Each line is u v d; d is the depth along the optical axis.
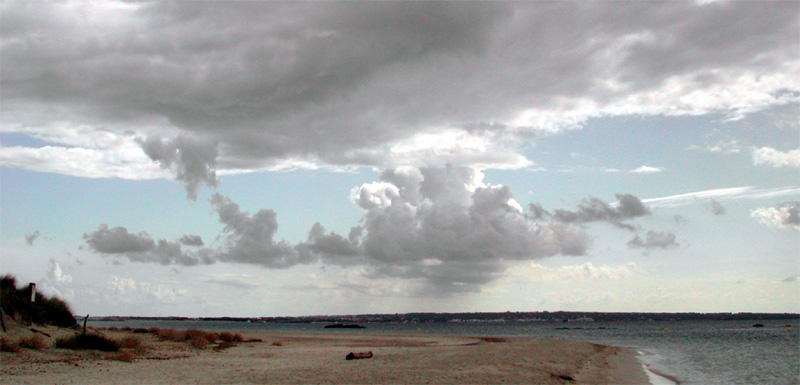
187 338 46.03
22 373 20.11
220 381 21.31
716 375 35.84
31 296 31.64
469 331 193.00
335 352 40.09
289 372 24.94
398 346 53.91
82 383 18.78
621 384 27.98
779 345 77.25
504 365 30.78
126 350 30.28
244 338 56.47
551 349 49.69
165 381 20.52
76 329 37.25
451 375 25.34
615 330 193.88
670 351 63.12
